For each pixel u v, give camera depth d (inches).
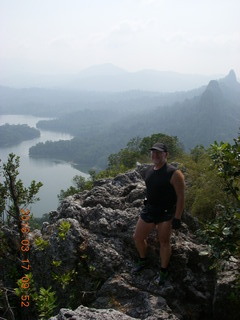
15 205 209.8
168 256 144.2
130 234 171.3
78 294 158.7
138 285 148.3
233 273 146.7
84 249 168.9
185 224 185.0
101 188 222.5
